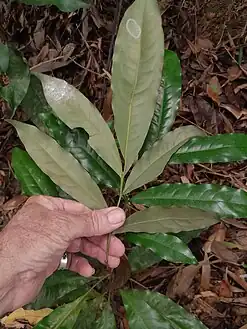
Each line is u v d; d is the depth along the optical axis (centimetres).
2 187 45
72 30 47
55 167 28
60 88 27
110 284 31
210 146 28
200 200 27
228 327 40
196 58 49
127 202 31
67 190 28
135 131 27
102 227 27
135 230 28
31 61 46
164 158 27
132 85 26
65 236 26
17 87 33
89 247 30
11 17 44
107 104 44
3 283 25
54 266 28
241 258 42
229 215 27
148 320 28
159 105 29
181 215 27
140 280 41
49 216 26
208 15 49
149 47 25
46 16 45
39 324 28
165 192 28
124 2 46
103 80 46
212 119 47
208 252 42
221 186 27
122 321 38
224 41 49
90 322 30
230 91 48
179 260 28
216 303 41
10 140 46
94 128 27
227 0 48
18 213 27
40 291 31
